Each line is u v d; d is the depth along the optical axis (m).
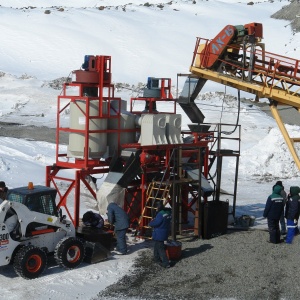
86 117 13.88
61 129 14.63
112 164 14.48
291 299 10.38
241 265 12.23
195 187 15.27
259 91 15.71
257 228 16.12
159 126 14.62
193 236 14.91
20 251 11.01
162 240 12.05
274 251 13.39
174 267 12.11
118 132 14.77
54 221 11.80
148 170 14.73
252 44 15.98
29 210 11.34
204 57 16.78
